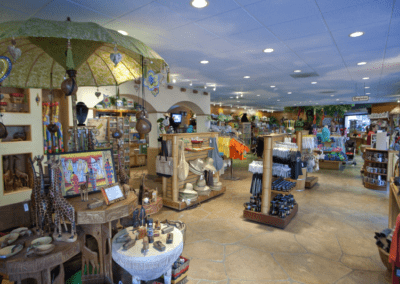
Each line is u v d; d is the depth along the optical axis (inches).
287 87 374.9
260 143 192.2
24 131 163.9
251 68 248.1
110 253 97.7
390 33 152.3
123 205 90.3
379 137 287.4
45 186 94.7
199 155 236.2
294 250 141.0
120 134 122.4
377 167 288.7
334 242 151.3
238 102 622.5
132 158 412.2
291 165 175.5
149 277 94.4
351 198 244.8
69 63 80.4
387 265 116.6
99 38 74.9
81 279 98.0
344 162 453.7
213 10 120.1
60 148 178.5
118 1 109.8
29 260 69.9
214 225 176.1
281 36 157.5
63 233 85.8
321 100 573.0
